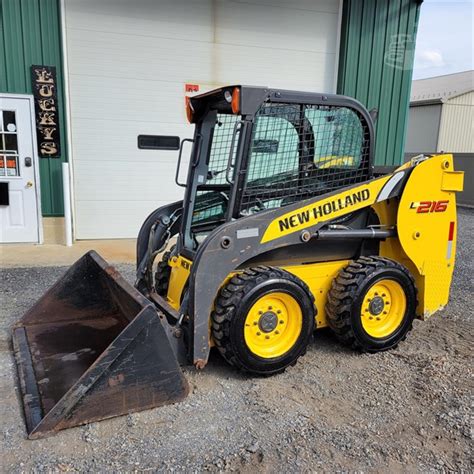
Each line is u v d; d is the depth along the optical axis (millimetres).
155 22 6992
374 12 7797
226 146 3676
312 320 3340
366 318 3627
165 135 7371
